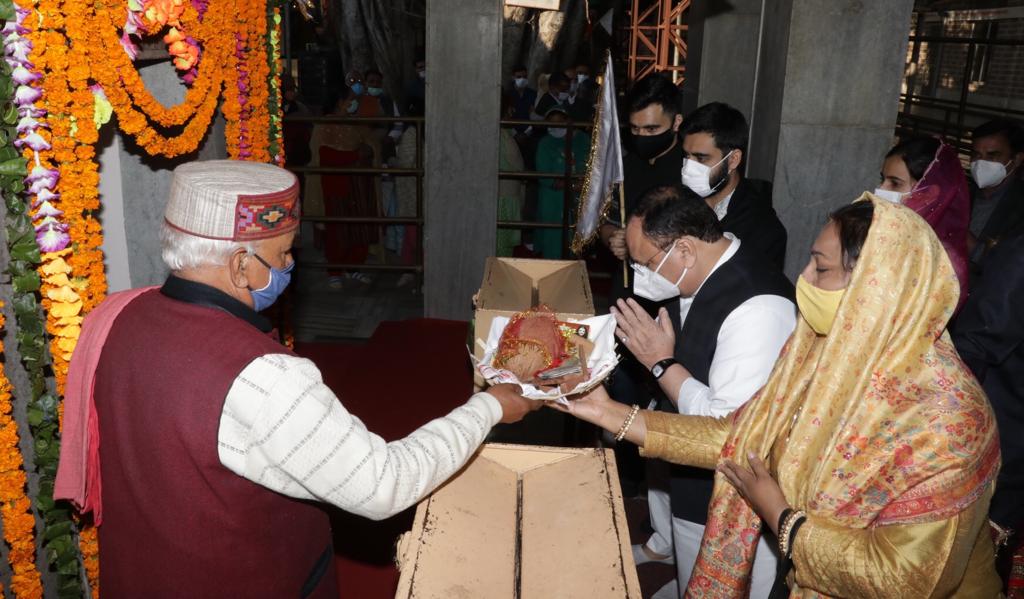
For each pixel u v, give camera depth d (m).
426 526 1.58
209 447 1.44
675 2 13.05
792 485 1.64
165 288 1.59
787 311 2.10
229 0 2.78
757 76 5.53
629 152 3.84
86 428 1.61
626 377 3.36
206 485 1.47
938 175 2.64
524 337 2.16
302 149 7.51
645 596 3.00
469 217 5.71
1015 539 2.61
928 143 2.79
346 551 3.19
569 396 2.10
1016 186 3.65
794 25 4.70
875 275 1.52
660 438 1.96
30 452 2.01
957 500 1.44
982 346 2.51
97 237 2.03
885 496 1.51
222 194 1.50
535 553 1.59
